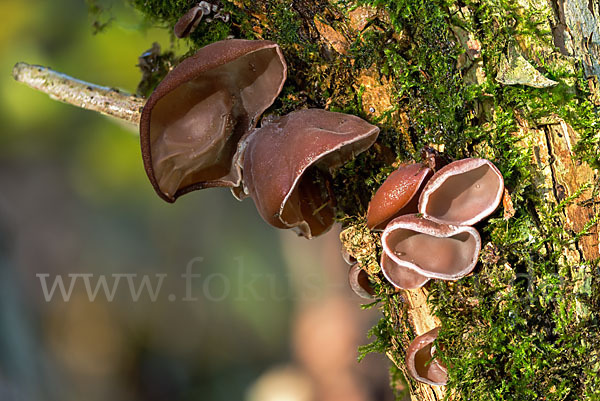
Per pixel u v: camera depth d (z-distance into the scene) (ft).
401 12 1.70
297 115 1.72
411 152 1.73
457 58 1.70
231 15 1.73
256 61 1.73
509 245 1.69
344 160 1.73
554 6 1.70
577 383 1.70
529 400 1.70
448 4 1.69
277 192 1.69
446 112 1.71
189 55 1.76
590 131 1.69
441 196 1.69
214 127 1.74
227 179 1.76
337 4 1.72
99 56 3.06
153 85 1.83
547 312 1.70
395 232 1.70
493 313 1.70
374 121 1.73
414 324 1.76
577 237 1.70
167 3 1.77
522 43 1.70
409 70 1.71
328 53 1.73
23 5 3.16
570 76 1.69
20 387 3.68
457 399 1.73
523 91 1.69
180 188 1.76
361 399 2.93
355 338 3.06
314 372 3.14
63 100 1.80
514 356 1.70
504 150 1.70
